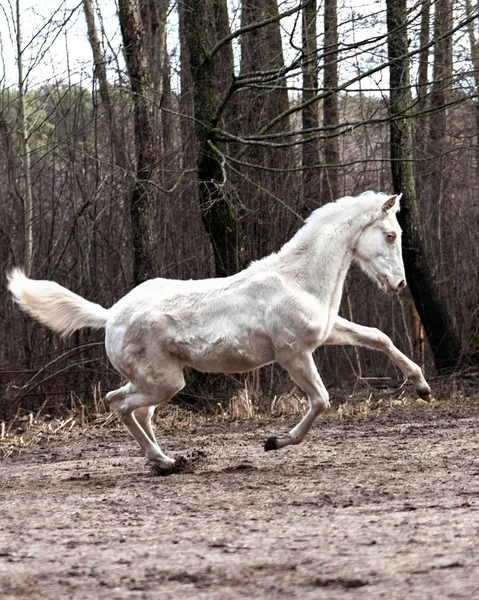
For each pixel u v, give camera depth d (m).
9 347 16.62
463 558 4.57
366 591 4.11
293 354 8.21
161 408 14.66
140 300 8.41
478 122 21.00
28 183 16.39
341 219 8.52
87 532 5.76
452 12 16.06
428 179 22.98
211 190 15.46
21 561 4.99
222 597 4.14
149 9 20.89
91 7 18.36
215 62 17.42
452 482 7.18
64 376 16.00
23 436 12.41
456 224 23.25
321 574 4.41
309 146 19.44
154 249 16.00
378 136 23.66
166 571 4.62
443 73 16.97
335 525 5.60
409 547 4.88
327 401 8.24
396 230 8.55
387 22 15.52
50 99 17.75
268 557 4.80
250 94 17.47
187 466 8.46
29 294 8.84
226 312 8.27
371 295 23.16
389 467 8.21
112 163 17.86
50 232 17.94
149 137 15.96
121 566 4.77
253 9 16.92
